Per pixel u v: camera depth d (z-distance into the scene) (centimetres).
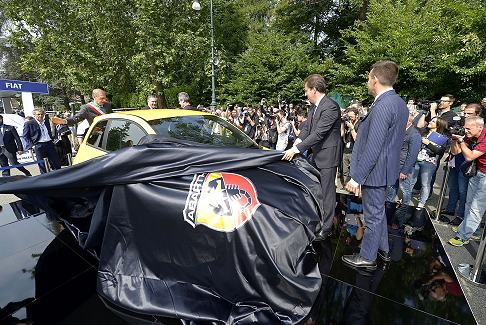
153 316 169
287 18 1880
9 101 1240
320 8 1727
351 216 323
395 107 196
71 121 445
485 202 298
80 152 348
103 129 336
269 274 160
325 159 271
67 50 1396
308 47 1571
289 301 164
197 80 1503
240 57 1797
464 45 824
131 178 182
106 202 200
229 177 180
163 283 180
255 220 165
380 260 237
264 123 762
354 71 1170
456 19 848
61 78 1493
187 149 190
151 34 1257
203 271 171
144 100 1471
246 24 2086
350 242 264
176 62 1395
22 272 216
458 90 906
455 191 399
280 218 169
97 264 227
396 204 380
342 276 213
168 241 176
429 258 241
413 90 995
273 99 1452
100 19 1285
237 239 164
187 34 1308
